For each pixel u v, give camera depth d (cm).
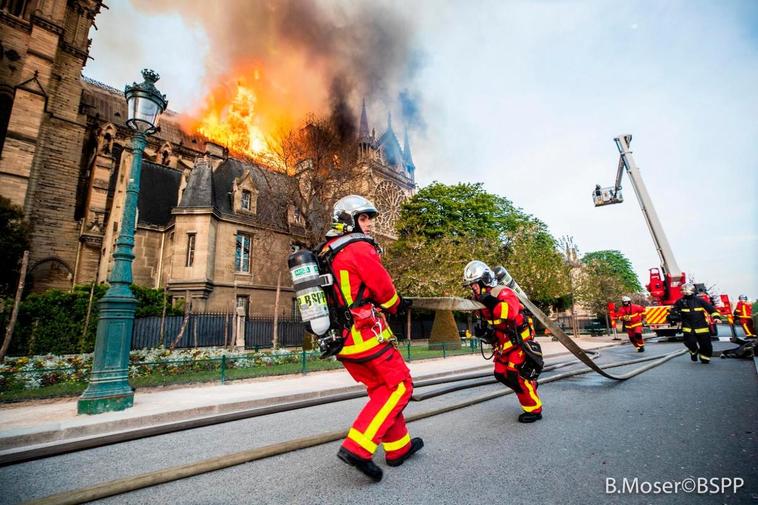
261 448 326
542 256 2678
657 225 1736
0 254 1905
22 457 347
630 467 275
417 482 258
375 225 3775
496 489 244
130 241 628
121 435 415
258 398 625
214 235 2319
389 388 264
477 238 2931
